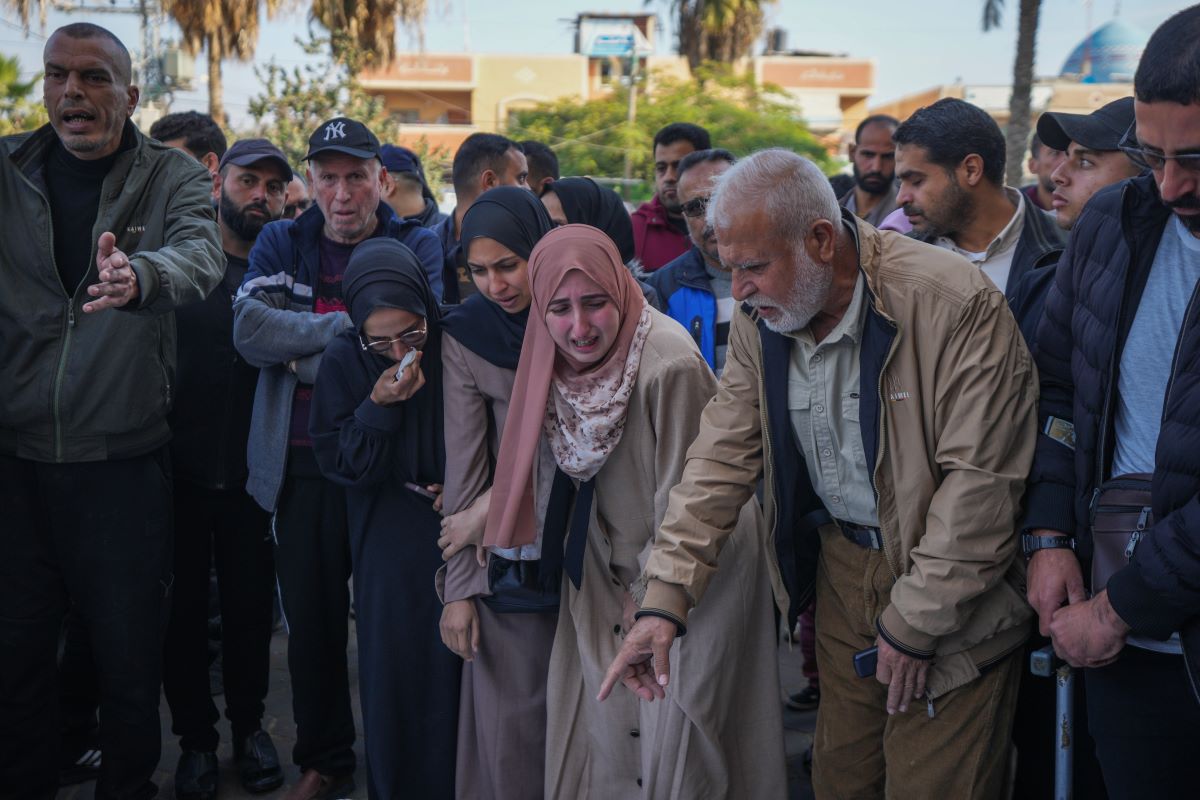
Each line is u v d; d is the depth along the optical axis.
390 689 2.78
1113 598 1.89
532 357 2.50
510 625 2.72
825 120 41.94
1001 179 3.04
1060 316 2.15
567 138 28.16
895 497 2.23
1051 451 2.15
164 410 2.93
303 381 3.06
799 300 2.14
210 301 3.35
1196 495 1.79
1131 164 2.85
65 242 2.80
